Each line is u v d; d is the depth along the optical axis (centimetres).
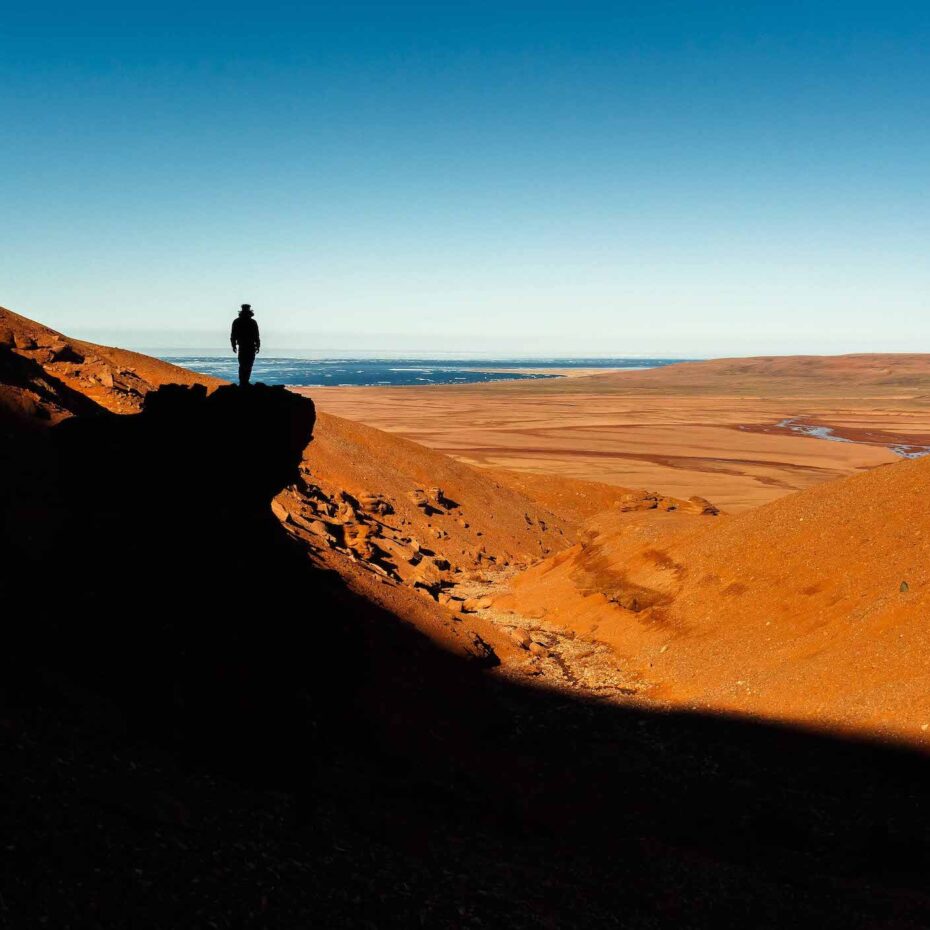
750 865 1410
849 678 2094
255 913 802
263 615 1443
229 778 1110
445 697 2133
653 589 3186
